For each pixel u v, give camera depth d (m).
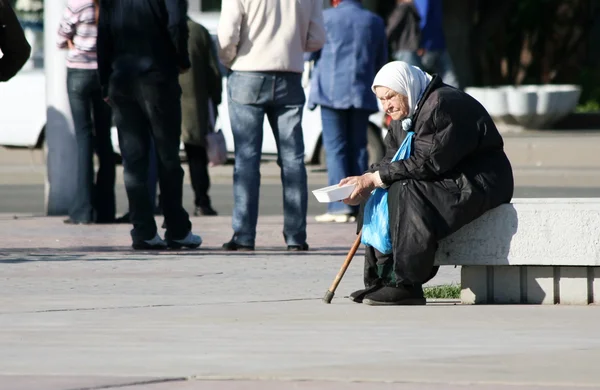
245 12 27.95
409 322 19.05
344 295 22.05
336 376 14.95
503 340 17.47
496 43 85.19
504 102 69.50
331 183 35.53
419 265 20.41
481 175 20.53
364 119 35.41
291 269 25.61
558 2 84.56
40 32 60.75
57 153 38.31
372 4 77.50
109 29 28.39
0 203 44.12
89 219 35.59
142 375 15.02
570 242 20.50
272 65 28.08
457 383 14.58
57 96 38.09
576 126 74.94
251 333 18.05
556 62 85.75
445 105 20.44
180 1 27.86
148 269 25.44
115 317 19.45
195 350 16.69
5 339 17.52
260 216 39.03
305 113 54.34
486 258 20.77
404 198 20.42
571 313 19.92
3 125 57.72
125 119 28.64
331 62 34.88
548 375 15.05
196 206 39.09
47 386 14.39
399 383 14.59
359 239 21.11
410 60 48.88
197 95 37.88
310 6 28.34
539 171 55.28
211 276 24.42
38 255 27.89
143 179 28.91
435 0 49.28
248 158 28.64
